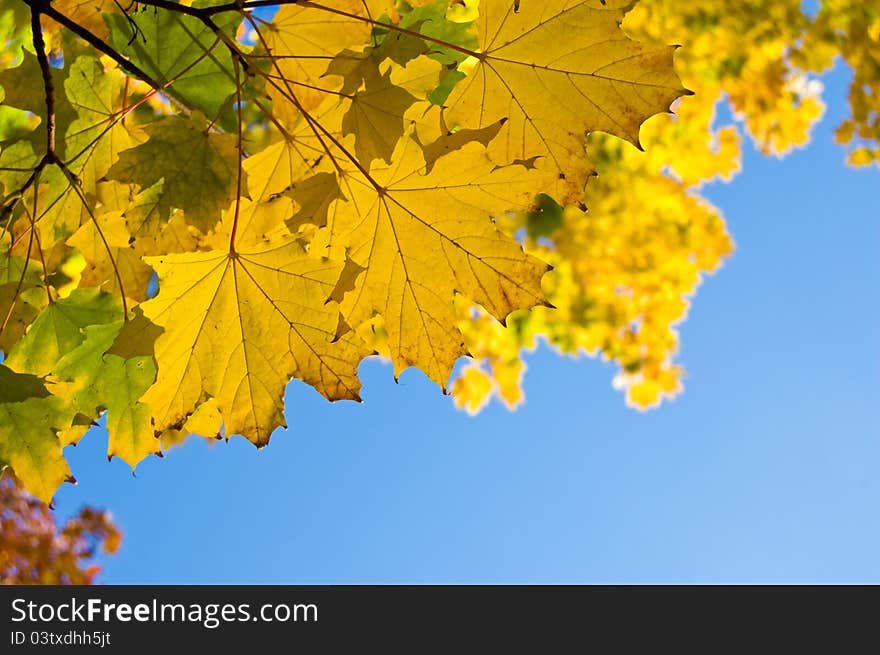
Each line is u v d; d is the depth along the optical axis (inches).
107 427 30.3
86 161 30.5
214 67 29.9
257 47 29.2
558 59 26.8
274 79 27.8
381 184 27.3
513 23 26.7
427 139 27.3
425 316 27.7
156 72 30.0
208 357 28.0
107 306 30.6
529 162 27.0
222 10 27.1
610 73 26.7
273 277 27.7
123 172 27.6
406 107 27.1
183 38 29.8
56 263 31.3
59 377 29.9
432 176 27.0
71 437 30.2
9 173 30.2
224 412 28.2
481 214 27.1
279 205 28.7
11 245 30.6
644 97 26.8
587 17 26.5
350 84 27.2
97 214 30.7
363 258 27.6
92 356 30.1
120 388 30.2
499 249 27.2
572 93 27.0
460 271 27.4
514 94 27.1
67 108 29.8
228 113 30.1
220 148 28.1
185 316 27.8
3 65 33.3
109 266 31.0
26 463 29.0
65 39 30.2
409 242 27.5
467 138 26.8
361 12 28.4
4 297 30.2
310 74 28.6
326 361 28.0
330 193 27.1
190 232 30.2
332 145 28.1
